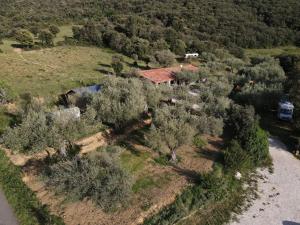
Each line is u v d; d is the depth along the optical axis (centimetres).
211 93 4788
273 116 4834
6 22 9962
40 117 3188
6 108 4328
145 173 3198
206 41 8975
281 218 2812
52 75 6112
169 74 6053
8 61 6781
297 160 3738
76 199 2638
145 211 2695
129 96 4031
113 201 2602
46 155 3338
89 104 4047
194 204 2808
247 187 3194
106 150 3247
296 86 4297
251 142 3588
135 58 7762
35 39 8900
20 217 2609
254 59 7762
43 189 2898
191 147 3706
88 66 7000
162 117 3441
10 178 3053
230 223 2714
